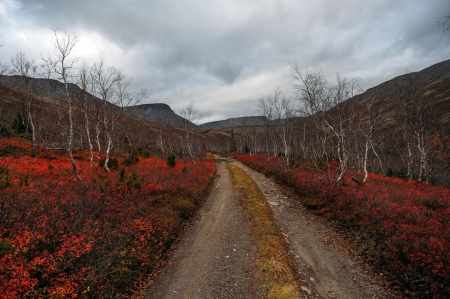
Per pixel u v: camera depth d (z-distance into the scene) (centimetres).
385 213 994
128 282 687
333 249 900
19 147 2431
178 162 3366
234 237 1059
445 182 2255
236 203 1614
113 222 920
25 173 1504
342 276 730
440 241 713
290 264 809
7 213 743
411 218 931
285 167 2481
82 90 1966
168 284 735
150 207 1184
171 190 1501
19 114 3466
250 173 3072
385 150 4159
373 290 651
